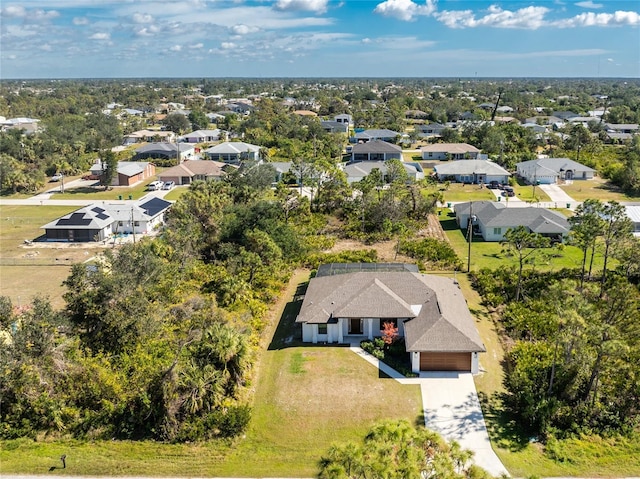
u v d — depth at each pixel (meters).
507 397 37.75
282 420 35.59
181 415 34.78
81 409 35.97
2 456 32.94
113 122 190.38
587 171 112.75
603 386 37.31
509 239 54.81
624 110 197.38
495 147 139.75
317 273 55.91
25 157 135.75
